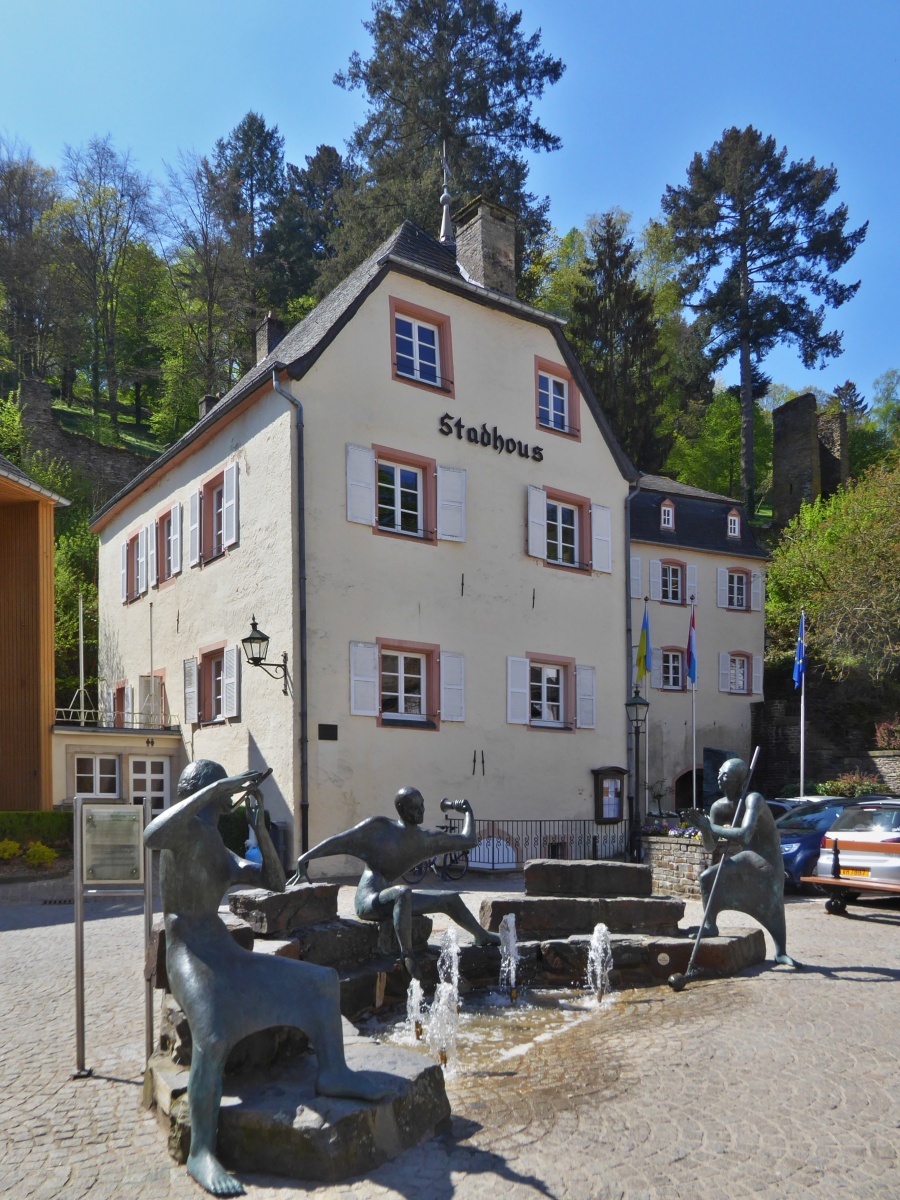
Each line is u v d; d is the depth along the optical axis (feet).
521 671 67.56
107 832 19.71
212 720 65.26
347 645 58.18
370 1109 14.53
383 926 25.72
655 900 29.89
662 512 110.32
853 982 26.58
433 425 64.80
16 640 64.34
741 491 181.98
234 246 171.12
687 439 189.78
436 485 64.23
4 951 33.12
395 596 61.05
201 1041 14.51
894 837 40.11
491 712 65.41
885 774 98.68
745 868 29.14
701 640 110.11
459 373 67.00
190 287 171.73
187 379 174.50
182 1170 14.52
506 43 140.56
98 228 177.37
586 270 152.15
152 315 188.03
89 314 177.27
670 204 183.42
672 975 27.43
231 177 174.81
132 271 183.21
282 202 194.49
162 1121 16.03
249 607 61.21
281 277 181.98
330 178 195.72
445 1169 14.33
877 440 207.82
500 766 65.36
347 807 56.90
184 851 15.37
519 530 69.26
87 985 27.45
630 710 74.95
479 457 67.41
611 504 76.48
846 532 114.21
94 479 127.75
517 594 68.33
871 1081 18.21
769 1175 14.20
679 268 182.39
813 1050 20.17
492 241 74.38
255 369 80.48
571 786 69.72
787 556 127.24
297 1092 15.37
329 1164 13.97
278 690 57.11
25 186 176.96
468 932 29.86
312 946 24.25
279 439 58.80
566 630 71.36
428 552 63.31
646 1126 16.03
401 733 60.03
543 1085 18.30
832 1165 14.55
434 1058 20.38
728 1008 23.89
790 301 177.78
